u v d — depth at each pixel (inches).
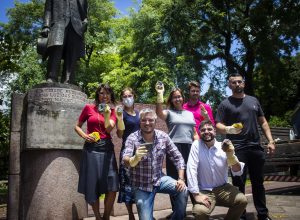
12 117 270.7
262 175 204.1
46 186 226.7
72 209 229.5
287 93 1056.8
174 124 207.5
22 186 242.5
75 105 242.8
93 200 191.2
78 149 238.4
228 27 897.5
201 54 896.3
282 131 653.9
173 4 853.2
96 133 195.5
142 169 173.9
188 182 179.5
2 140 455.5
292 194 346.3
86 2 277.4
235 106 206.8
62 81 264.4
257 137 205.9
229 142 174.6
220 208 253.3
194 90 222.1
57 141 232.1
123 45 1040.2
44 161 230.2
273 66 845.8
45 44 256.4
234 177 205.6
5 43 392.5
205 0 861.2
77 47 267.1
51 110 234.8
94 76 1203.2
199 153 183.2
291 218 218.8
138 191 174.6
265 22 836.6
